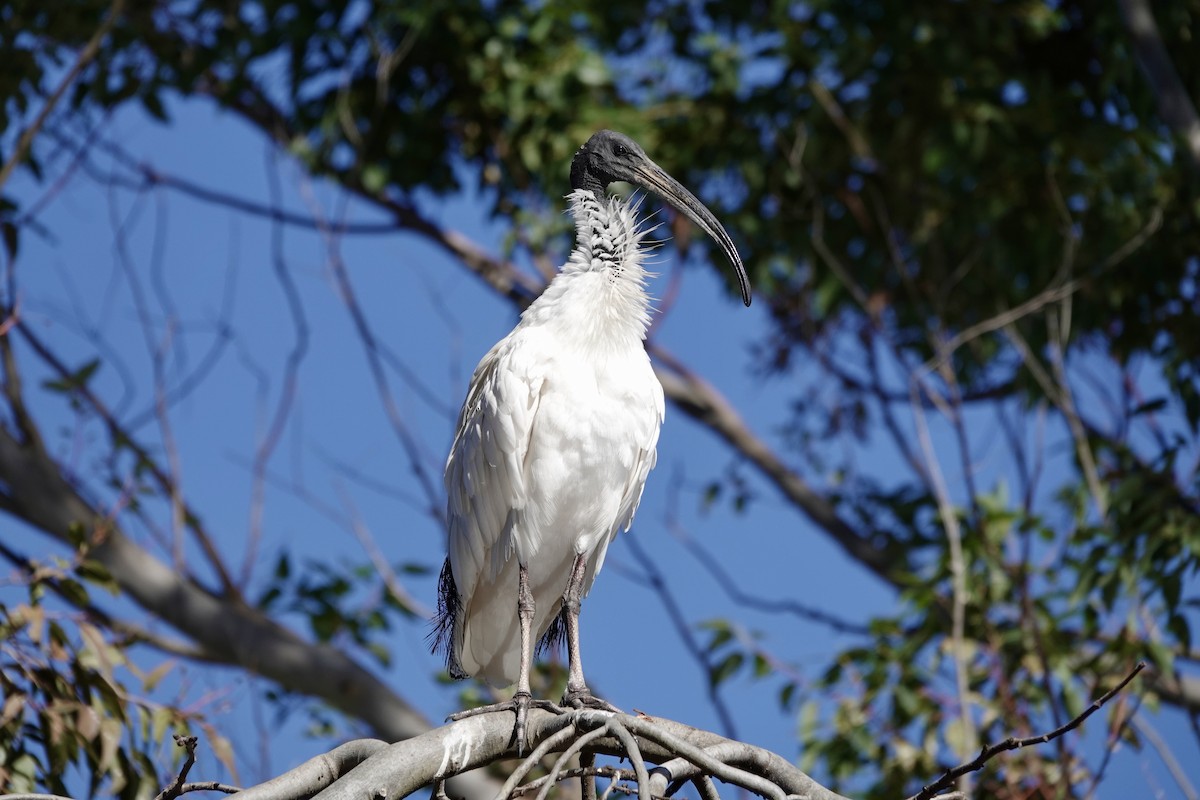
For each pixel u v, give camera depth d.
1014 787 9.64
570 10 13.75
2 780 7.58
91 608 12.49
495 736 5.84
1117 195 13.30
